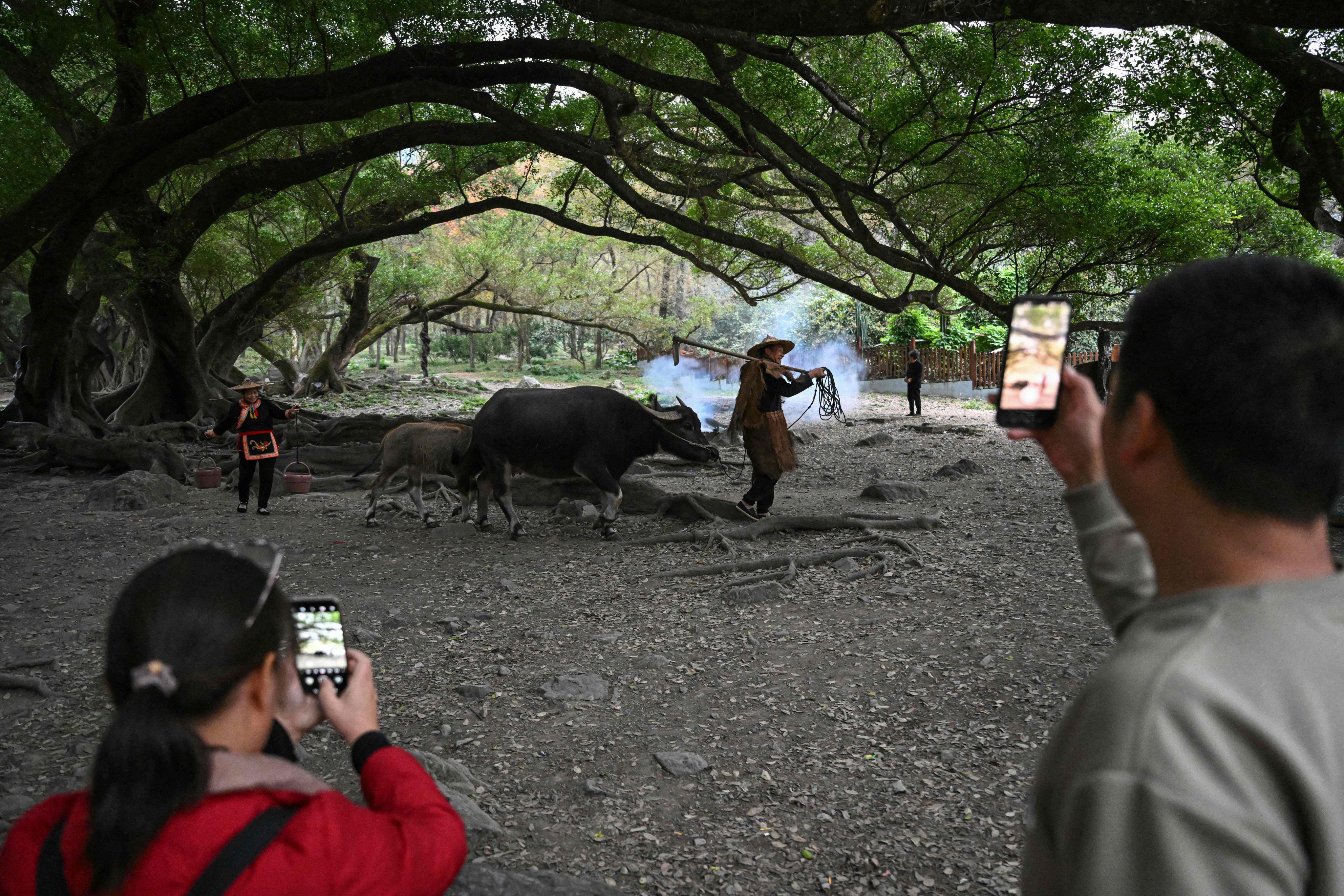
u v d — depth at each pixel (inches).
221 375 922.7
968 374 1191.6
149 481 489.7
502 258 1295.5
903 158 477.1
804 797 173.2
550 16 503.2
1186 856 30.7
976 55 422.0
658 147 668.1
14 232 522.6
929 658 240.5
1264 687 32.7
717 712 212.5
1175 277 40.1
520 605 299.3
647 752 193.0
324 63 512.7
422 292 1332.4
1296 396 35.2
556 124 603.2
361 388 1325.0
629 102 508.4
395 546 388.2
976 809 167.2
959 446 699.4
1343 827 30.8
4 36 553.6
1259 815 30.8
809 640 257.4
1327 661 33.2
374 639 265.9
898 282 827.4
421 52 502.3
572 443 387.9
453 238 1577.3
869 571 320.8
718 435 687.7
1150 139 454.0
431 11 476.7
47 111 587.5
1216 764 31.6
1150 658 35.4
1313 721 31.9
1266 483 35.8
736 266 762.8
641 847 157.5
